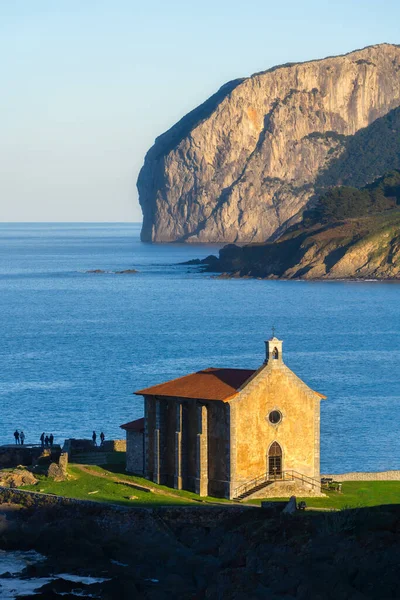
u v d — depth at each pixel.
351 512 188.25
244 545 182.88
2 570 184.12
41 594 168.88
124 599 168.75
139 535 196.25
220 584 167.88
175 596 167.62
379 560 166.12
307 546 176.62
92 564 185.75
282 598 158.75
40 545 195.75
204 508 199.00
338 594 156.50
